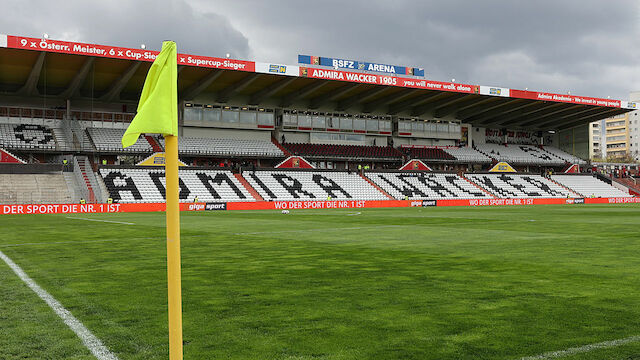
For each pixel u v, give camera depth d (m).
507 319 5.58
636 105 65.56
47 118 50.81
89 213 37.81
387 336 4.94
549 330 5.14
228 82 52.03
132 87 51.25
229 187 49.53
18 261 10.69
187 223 24.38
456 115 69.06
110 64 43.56
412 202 51.84
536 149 76.38
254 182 51.81
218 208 43.66
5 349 4.61
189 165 52.41
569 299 6.64
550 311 5.95
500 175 66.38
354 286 7.62
